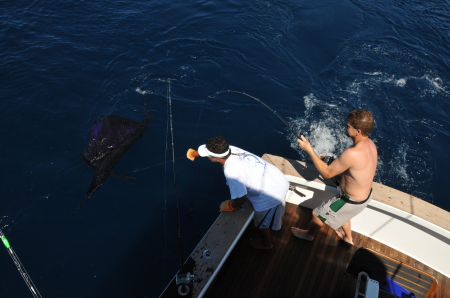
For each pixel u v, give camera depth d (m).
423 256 3.40
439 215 3.06
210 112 7.00
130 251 4.67
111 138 6.00
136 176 5.64
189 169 5.84
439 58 9.18
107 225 4.97
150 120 6.66
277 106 7.29
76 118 6.60
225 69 8.19
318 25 10.09
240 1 10.82
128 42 8.69
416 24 10.62
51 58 7.90
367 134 2.55
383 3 11.62
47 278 4.36
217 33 9.34
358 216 3.55
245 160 2.79
